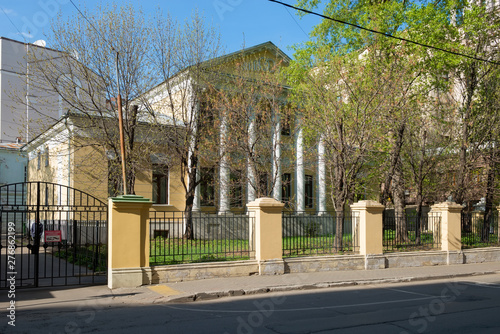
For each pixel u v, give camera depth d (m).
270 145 23.23
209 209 27.36
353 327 7.35
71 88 19.61
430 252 16.39
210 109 22.22
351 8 19.12
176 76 21.73
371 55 17.55
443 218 17.12
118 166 19.88
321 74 17.92
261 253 12.99
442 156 21.59
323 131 17.77
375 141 17.45
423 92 19.47
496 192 20.78
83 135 21.62
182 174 22.42
